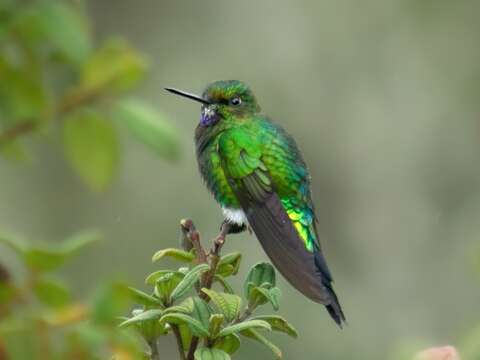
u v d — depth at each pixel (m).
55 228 15.31
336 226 18.20
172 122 2.77
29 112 2.62
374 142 18.39
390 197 18.27
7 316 2.46
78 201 15.45
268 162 6.85
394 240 18.11
